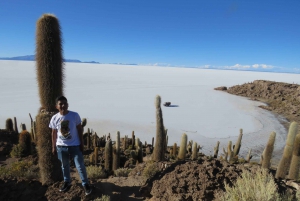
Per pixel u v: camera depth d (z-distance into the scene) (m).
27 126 20.20
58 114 4.31
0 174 6.70
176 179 4.38
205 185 4.08
